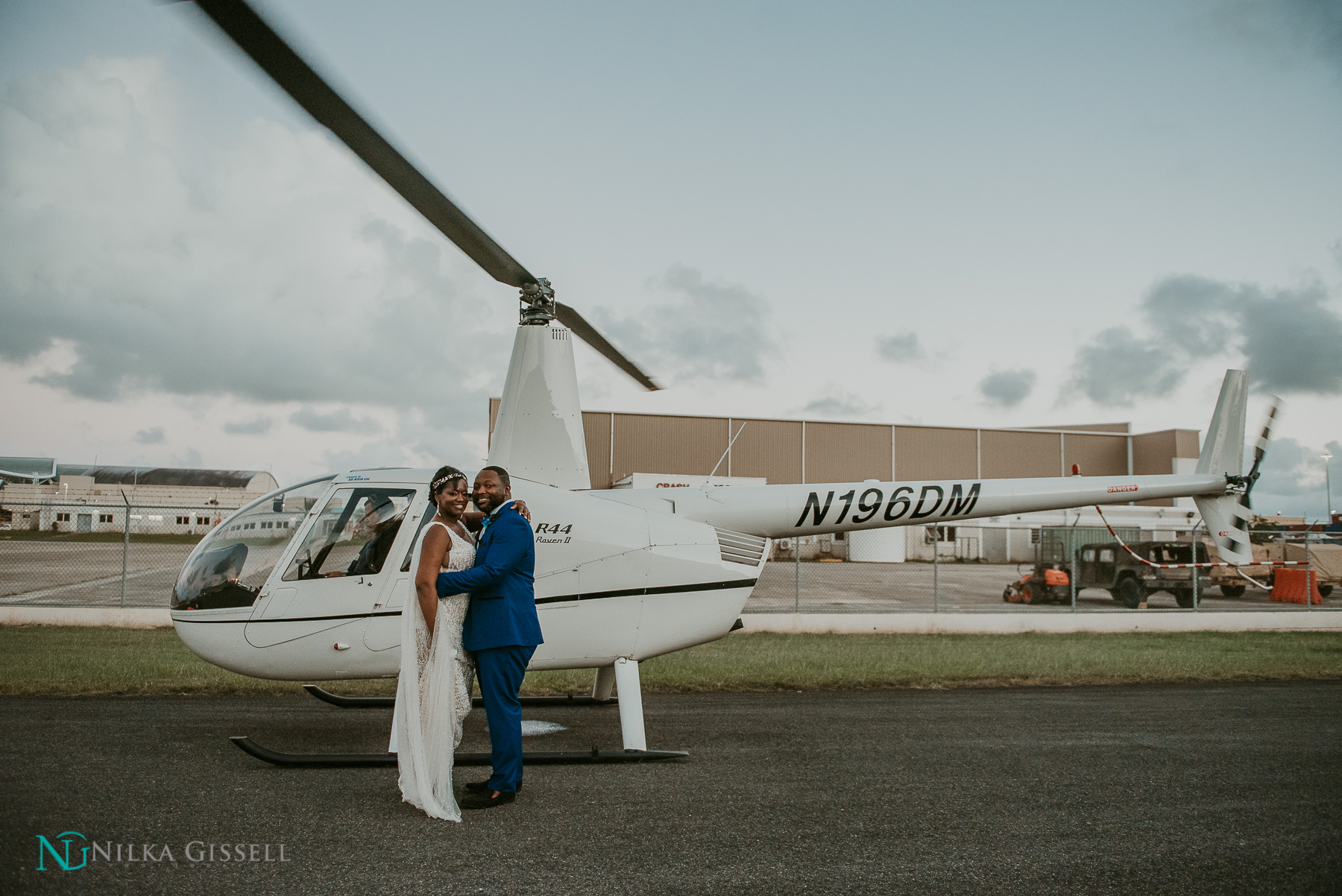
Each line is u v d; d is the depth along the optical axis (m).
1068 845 3.31
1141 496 7.25
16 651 8.18
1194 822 3.61
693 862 3.04
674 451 36.34
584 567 4.89
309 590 4.61
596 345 5.64
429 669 3.53
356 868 2.91
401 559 4.69
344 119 3.08
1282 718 6.11
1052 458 41.47
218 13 2.45
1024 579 17.75
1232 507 7.84
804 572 23.97
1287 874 3.05
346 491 4.77
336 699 5.79
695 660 8.43
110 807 3.50
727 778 4.21
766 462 37.38
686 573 5.09
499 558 3.61
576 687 7.04
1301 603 18.78
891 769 4.44
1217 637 11.91
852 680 7.56
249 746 4.21
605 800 3.78
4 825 3.24
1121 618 12.82
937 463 39.72
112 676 6.78
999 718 5.98
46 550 24.58
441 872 2.89
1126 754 4.88
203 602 4.61
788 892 2.79
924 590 19.25
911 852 3.19
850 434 38.75
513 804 3.69
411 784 3.47
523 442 5.21
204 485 56.28
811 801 3.83
